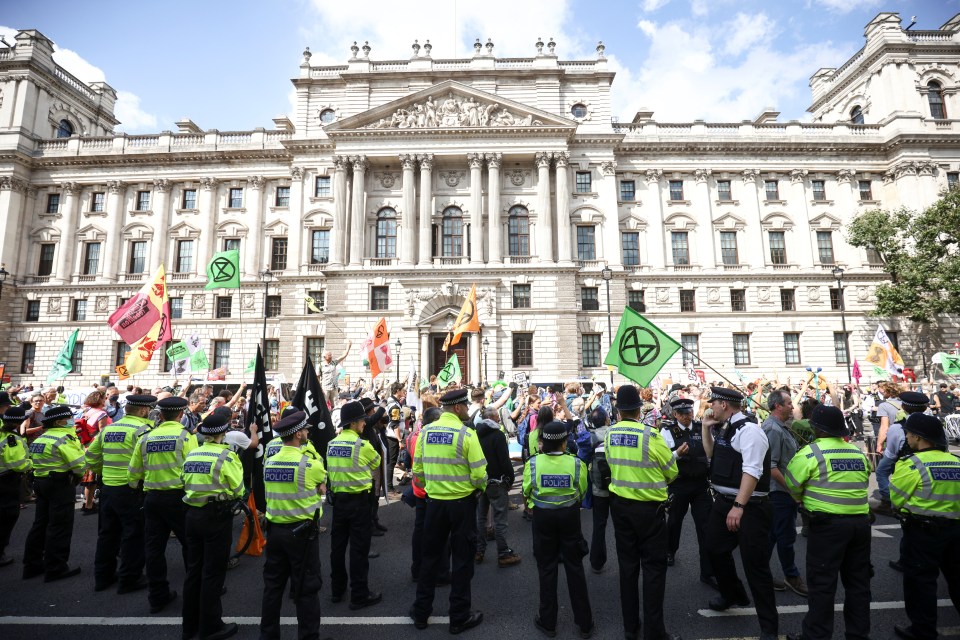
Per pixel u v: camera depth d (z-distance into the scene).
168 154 47.56
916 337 44.50
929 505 6.57
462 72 46.09
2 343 45.72
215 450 7.42
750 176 47.09
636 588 6.88
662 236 46.06
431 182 44.47
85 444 14.08
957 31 49.53
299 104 47.03
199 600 7.19
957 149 46.59
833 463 6.38
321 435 11.16
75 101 54.56
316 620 6.71
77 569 9.59
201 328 45.97
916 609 6.63
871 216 41.97
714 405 7.91
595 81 47.12
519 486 16.56
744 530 6.84
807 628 6.24
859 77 52.03
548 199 42.97
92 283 46.69
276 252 47.00
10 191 47.09
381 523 12.73
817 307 45.19
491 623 7.42
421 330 40.25
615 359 12.46
